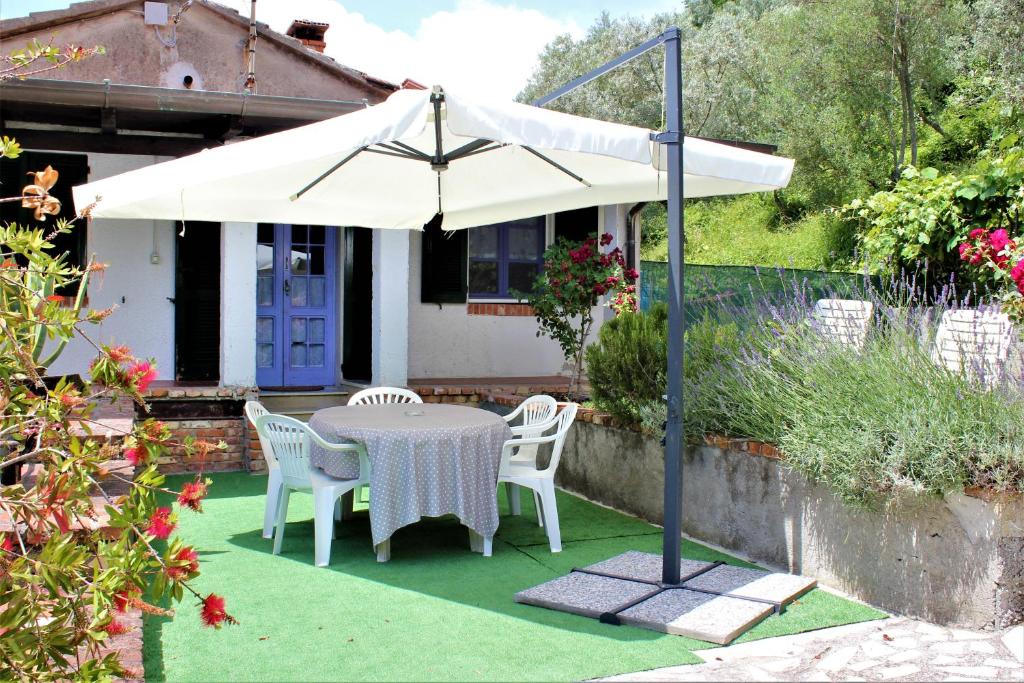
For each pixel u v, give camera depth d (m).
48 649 2.63
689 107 30.95
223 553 5.86
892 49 26.62
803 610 4.80
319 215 7.48
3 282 2.90
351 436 5.76
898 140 28.64
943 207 8.22
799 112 29.75
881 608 4.89
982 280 7.50
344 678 3.81
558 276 9.48
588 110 32.19
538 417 7.27
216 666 3.92
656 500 6.86
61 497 2.75
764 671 3.88
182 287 9.58
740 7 36.62
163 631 4.35
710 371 6.60
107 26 10.12
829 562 5.24
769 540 5.69
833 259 27.78
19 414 2.88
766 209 32.66
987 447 4.47
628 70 31.98
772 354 6.07
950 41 25.69
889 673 3.85
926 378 5.04
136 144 8.70
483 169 6.86
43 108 8.30
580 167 6.59
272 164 5.00
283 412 9.35
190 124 9.16
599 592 4.98
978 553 4.44
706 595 4.94
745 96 30.94
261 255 10.24
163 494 7.67
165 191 5.39
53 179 3.10
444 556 5.90
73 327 2.98
